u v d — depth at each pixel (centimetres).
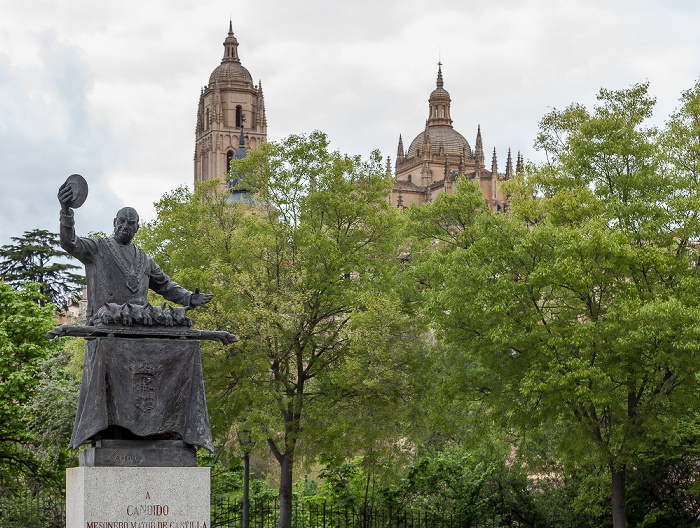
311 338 3681
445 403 3344
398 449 3466
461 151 16225
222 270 3556
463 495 3253
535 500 3397
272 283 3612
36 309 3278
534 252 3194
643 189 3450
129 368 1335
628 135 3512
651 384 3128
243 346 3403
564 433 3350
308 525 3575
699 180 3469
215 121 18250
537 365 3034
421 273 3981
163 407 1343
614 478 3144
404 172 16888
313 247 3641
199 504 1308
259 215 4075
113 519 1275
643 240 3353
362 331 3375
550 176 3747
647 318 2836
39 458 3403
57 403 3238
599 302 3198
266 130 18625
